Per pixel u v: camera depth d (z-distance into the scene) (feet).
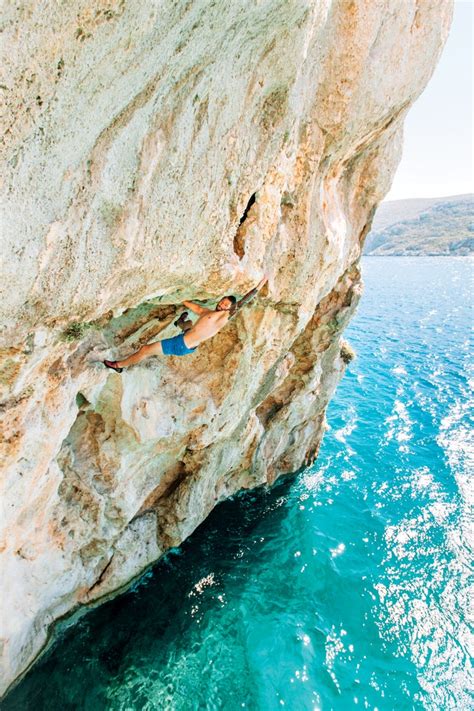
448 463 59.82
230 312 22.47
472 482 55.36
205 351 32.65
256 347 32.27
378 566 41.96
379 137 34.37
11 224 11.70
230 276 22.38
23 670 26.99
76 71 10.73
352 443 65.41
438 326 146.92
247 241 23.30
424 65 31.37
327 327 43.83
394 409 78.23
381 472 57.52
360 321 161.48
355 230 39.73
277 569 40.29
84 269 14.69
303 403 46.55
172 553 39.68
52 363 18.69
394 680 31.89
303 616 35.96
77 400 25.39
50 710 26.81
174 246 17.95
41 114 10.84
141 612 34.04
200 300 26.53
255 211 23.20
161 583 36.76
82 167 12.83
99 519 29.12
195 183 17.33
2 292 12.66
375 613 37.09
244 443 41.55
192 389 31.55
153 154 14.88
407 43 28.27
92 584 31.81
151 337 27.40
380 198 40.93
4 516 20.57
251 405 37.96
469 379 92.89
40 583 26.23
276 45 17.52
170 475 36.76
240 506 47.88
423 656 33.73
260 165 20.88
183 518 36.96
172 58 13.12
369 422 72.90
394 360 108.68
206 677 30.40
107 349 23.94
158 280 18.88
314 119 25.75
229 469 42.70
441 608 37.76
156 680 29.73
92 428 27.99
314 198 28.86
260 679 30.78
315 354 44.68
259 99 19.04
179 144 15.70
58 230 13.07
